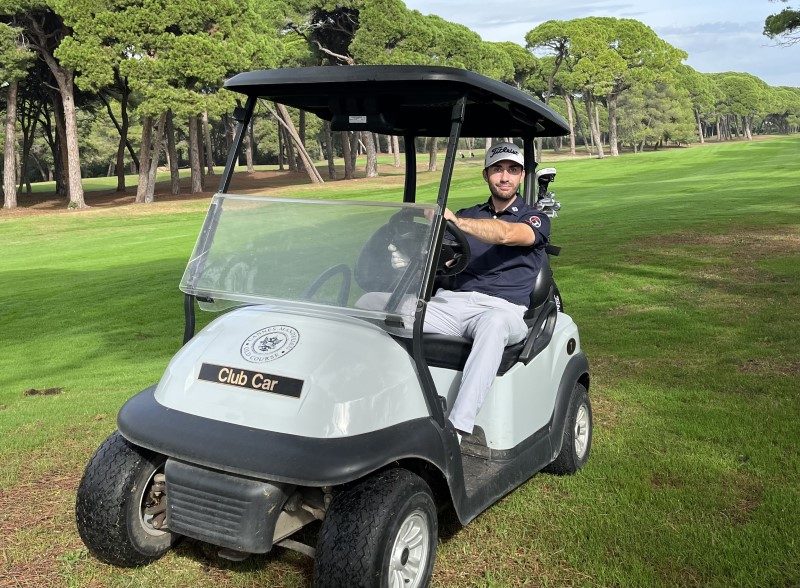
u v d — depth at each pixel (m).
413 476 2.69
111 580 3.03
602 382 5.75
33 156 67.31
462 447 3.42
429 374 2.87
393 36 41.97
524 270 3.66
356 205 2.97
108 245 21.58
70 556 3.23
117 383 6.93
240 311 3.12
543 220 3.62
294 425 2.57
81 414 5.52
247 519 2.56
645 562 3.09
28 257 19.91
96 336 9.90
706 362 6.20
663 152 58.66
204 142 68.44
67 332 10.29
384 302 2.86
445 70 2.85
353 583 2.45
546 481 3.94
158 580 3.03
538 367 3.63
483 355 3.14
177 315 11.00
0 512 3.73
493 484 3.19
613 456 4.26
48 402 6.23
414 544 2.72
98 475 2.92
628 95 83.81
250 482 2.56
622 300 9.02
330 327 2.86
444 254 3.35
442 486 3.11
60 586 3.00
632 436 4.56
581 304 8.96
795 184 24.03
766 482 3.83
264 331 2.88
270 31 38.47
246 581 3.02
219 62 31.25
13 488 4.05
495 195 3.83
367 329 2.89
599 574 3.01
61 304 12.33
